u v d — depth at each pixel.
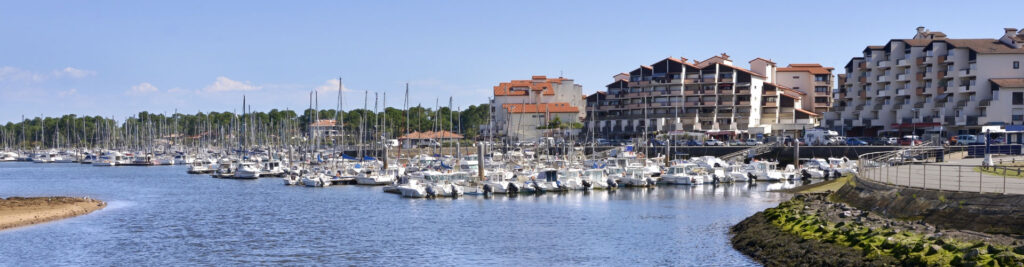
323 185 117.81
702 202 89.56
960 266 37.78
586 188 105.38
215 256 58.53
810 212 60.12
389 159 155.25
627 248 58.94
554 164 128.38
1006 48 153.88
